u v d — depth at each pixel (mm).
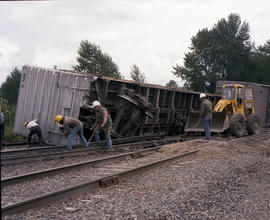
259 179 5852
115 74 37188
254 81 40094
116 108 11102
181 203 4105
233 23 40000
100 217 3479
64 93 10578
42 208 3684
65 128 8102
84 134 11070
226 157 7785
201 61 39281
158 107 12484
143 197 4273
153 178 5379
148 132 12703
